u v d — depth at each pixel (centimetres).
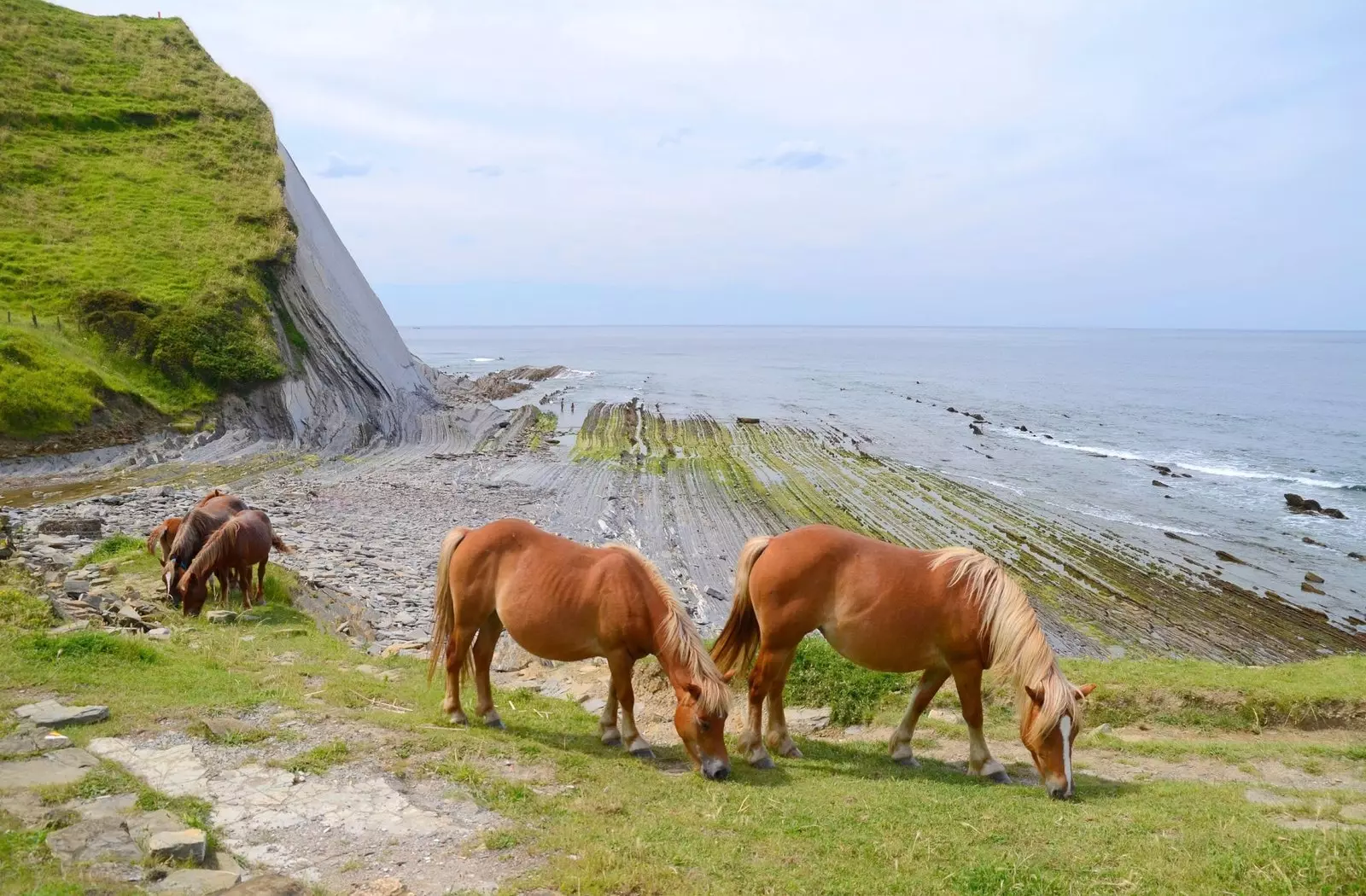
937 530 2750
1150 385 9231
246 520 1248
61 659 806
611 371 9825
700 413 5481
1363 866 512
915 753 841
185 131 4778
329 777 622
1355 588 2366
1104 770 809
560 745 763
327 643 1123
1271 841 575
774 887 498
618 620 721
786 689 974
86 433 2883
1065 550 2598
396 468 3294
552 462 3612
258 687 820
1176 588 2294
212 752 650
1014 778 768
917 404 6669
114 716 695
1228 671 1067
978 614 722
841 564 746
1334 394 8219
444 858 522
